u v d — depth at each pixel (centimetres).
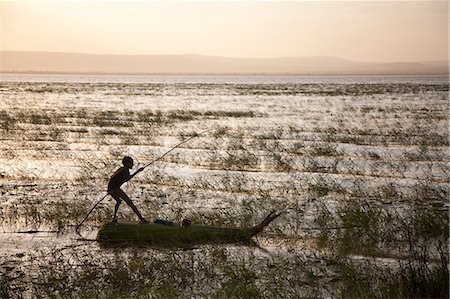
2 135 2956
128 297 905
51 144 2638
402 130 3084
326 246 1138
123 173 1245
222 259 1059
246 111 4538
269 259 1065
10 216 1391
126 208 1468
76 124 3516
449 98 6150
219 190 1673
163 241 1170
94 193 1666
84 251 1136
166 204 1508
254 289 905
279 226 1283
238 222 1302
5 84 12169
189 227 1191
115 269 1010
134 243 1171
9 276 1006
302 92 8081
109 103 5631
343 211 1355
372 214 1310
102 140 2769
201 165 2081
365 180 1784
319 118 3875
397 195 1588
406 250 1100
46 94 7431
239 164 2078
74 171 1992
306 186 1712
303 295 896
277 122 3612
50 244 1184
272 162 2116
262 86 11369
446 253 1059
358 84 12312
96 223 1332
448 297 853
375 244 1138
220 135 2933
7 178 1880
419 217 1276
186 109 4822
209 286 945
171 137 2880
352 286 913
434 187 1681
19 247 1166
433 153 2309
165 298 887
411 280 894
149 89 9638
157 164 2108
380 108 4725
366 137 2811
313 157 2225
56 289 948
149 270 1015
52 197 1606
